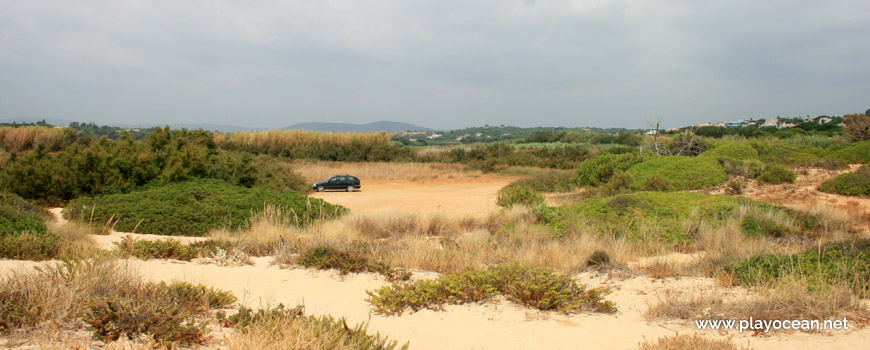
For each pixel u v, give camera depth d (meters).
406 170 40.81
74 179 16.66
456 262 8.70
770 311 5.06
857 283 5.67
